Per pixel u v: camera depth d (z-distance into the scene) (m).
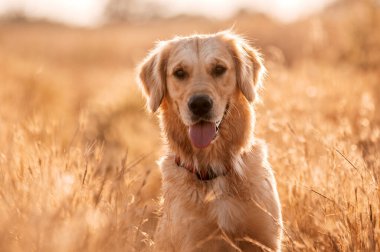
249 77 4.29
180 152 4.17
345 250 3.46
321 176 4.36
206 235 3.84
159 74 4.39
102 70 20.62
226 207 3.83
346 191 3.89
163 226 4.07
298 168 4.52
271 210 3.96
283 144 5.26
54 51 27.00
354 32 12.45
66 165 4.05
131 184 4.12
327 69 9.29
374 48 11.88
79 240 3.15
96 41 27.11
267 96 6.90
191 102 3.97
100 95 11.02
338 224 3.58
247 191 3.90
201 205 3.86
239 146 4.12
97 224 3.36
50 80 12.45
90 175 4.03
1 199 3.66
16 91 9.98
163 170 4.24
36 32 35.00
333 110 7.08
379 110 7.18
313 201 4.18
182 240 3.84
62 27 40.06
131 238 3.52
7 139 4.91
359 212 3.59
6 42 29.12
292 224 4.15
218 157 4.03
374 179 3.87
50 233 3.14
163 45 4.51
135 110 8.98
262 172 4.05
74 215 3.35
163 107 4.44
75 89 14.95
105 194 3.98
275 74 8.10
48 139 4.88
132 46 26.47
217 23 25.50
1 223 3.30
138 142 7.47
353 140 5.11
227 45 4.34
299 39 17.98
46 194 3.48
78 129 5.04
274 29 19.83
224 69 4.17
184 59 4.17
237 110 4.24
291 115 6.01
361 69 11.13
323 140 4.63
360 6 13.29
